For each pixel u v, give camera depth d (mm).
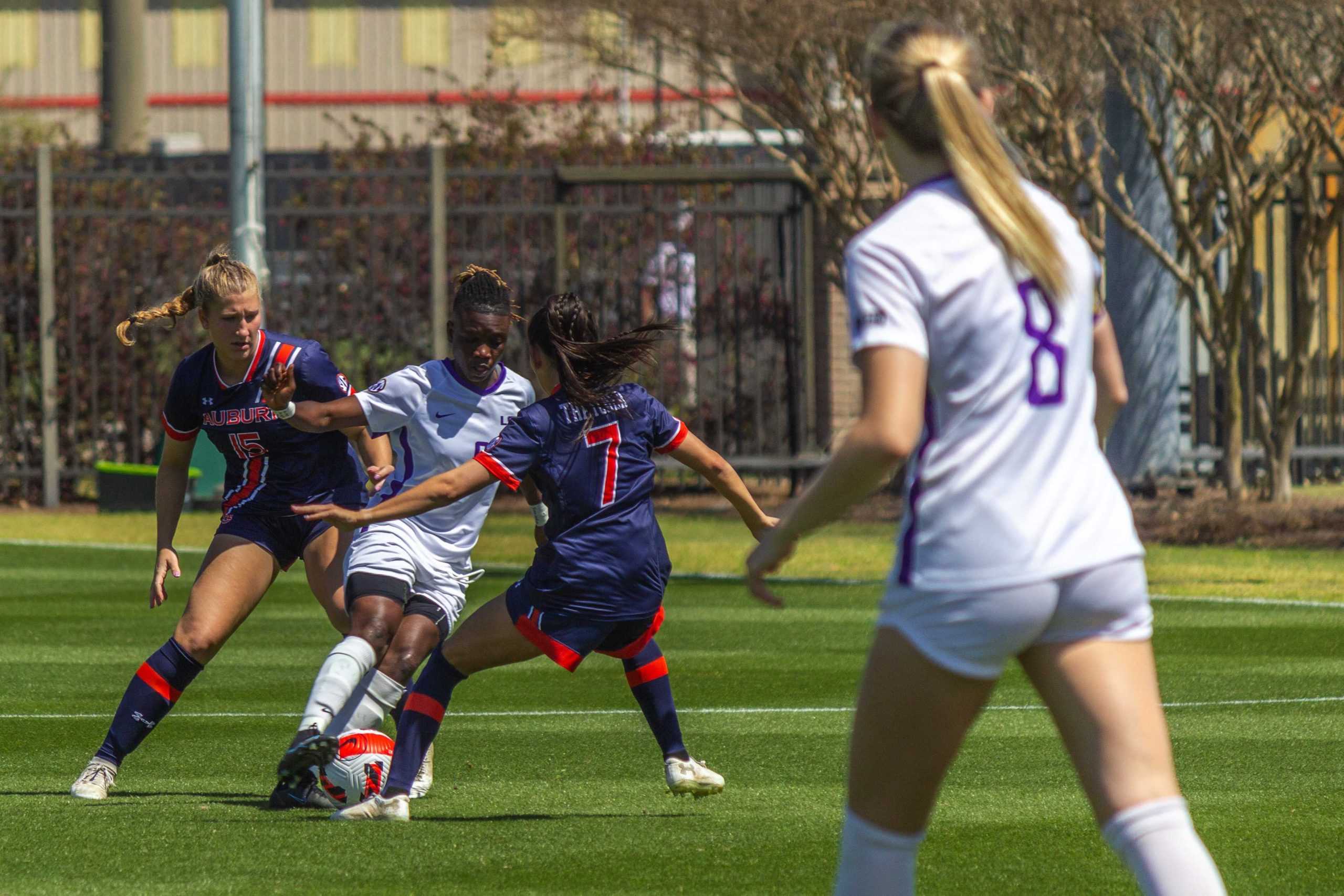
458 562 20734
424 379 20531
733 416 71000
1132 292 61219
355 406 20328
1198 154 62688
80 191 68938
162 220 68750
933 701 11062
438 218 65312
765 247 70312
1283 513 54719
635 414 18953
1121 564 11078
